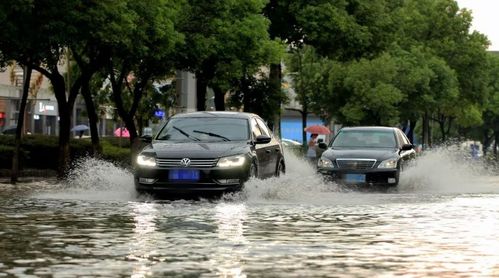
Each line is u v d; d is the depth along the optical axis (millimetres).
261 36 79562
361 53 109000
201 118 43969
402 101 153375
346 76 150125
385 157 51375
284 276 17250
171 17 67812
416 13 162375
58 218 30469
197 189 39469
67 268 18188
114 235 24844
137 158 40688
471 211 34844
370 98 147750
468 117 198625
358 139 55438
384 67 147625
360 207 36656
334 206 37062
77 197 42031
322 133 151125
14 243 22797
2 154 70312
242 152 40406
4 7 56969
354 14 107250
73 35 59656
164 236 24625
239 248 21859
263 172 43344
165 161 39875
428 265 18984
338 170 51250
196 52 74938
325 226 27953
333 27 102062
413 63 152625
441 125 192125
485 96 169000
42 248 21703
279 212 33500
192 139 42656
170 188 39625
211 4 77125
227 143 41438
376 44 109250
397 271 18062
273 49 80625
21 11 57594
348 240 23891
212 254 20609
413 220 30422
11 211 33562
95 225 27875
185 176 39562
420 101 154125
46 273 17484
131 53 67000
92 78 96438
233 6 78625
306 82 156000
